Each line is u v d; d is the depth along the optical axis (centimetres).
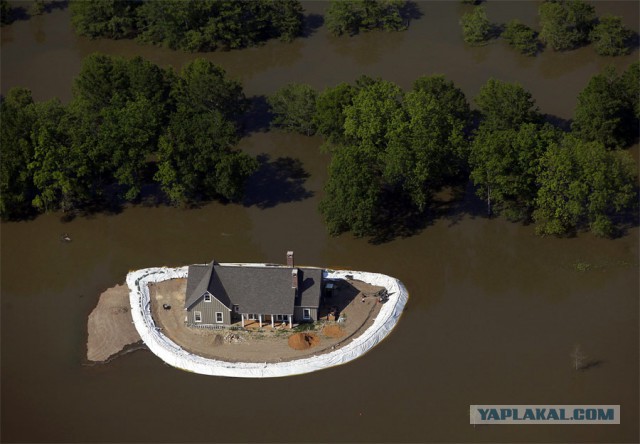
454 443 10394
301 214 14150
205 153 13625
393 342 11812
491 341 11781
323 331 11844
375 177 13975
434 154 13500
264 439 10500
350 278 12781
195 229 13962
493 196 13512
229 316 11856
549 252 13262
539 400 10888
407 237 13638
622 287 12594
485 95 14625
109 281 13038
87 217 14238
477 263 13150
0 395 11188
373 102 13925
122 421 10781
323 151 14762
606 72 15262
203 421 10744
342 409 10850
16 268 13350
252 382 11219
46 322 12344
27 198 14312
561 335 11831
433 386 11125
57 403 11062
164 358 11562
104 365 11562
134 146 13775
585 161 12962
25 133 13850
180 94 15338
